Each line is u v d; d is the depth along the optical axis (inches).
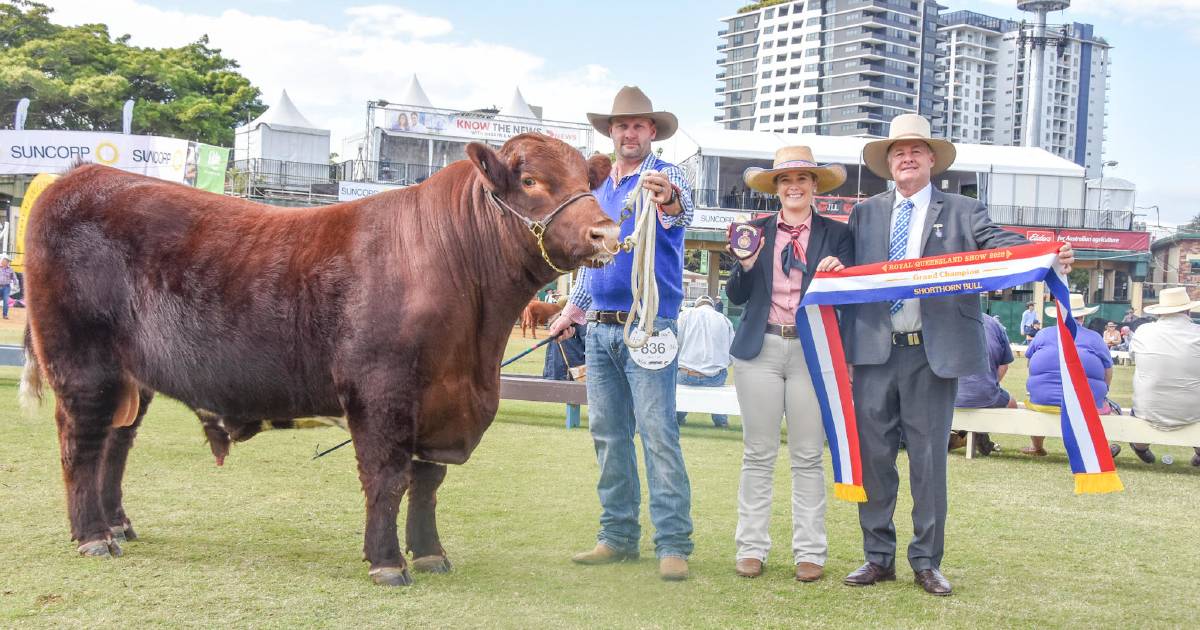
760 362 172.9
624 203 170.2
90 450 169.6
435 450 159.0
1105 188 1530.5
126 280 167.9
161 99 1755.7
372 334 151.9
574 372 343.0
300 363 159.2
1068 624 145.8
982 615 148.9
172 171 833.5
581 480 250.2
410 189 162.9
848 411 167.8
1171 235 1878.7
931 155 173.0
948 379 163.8
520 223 154.3
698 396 341.4
